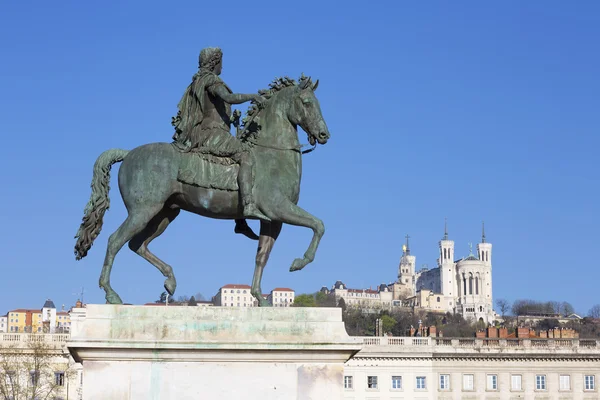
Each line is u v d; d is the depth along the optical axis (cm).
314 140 1523
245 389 1416
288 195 1499
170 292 1550
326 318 1445
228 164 1508
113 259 1484
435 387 8362
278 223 1541
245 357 1420
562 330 9281
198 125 1530
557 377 8556
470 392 8400
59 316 15600
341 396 1427
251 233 1585
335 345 1423
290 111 1519
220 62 1571
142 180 1501
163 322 1421
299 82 1527
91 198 1541
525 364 8525
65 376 7019
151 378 1408
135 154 1526
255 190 1491
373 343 8356
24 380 6894
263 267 1527
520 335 8856
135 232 1495
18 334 7081
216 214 1516
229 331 1425
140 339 1407
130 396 1401
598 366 8600
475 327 18638
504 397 8450
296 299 19925
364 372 8262
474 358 8475
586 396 8556
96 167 1546
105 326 1412
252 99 1512
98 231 1545
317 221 1479
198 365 1416
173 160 1509
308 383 1425
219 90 1519
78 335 1405
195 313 1429
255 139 1519
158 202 1502
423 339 8456
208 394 1409
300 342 1420
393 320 17938
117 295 1477
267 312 1438
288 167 1508
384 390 8262
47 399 6856
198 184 1499
